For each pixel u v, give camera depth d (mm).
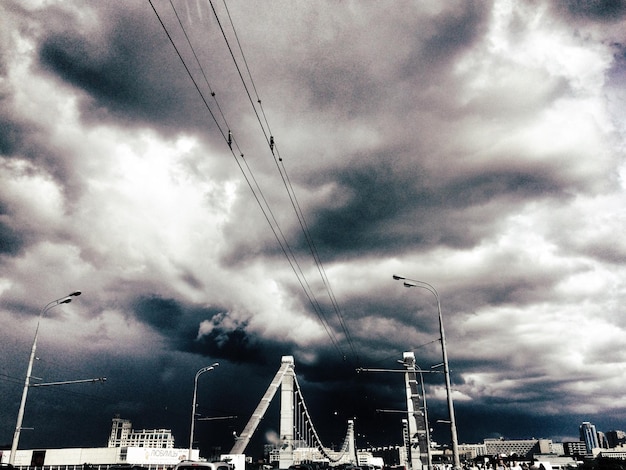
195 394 43406
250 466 77688
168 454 61719
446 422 23391
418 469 79750
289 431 114188
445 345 25000
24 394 28031
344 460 155750
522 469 38031
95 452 66125
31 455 65062
